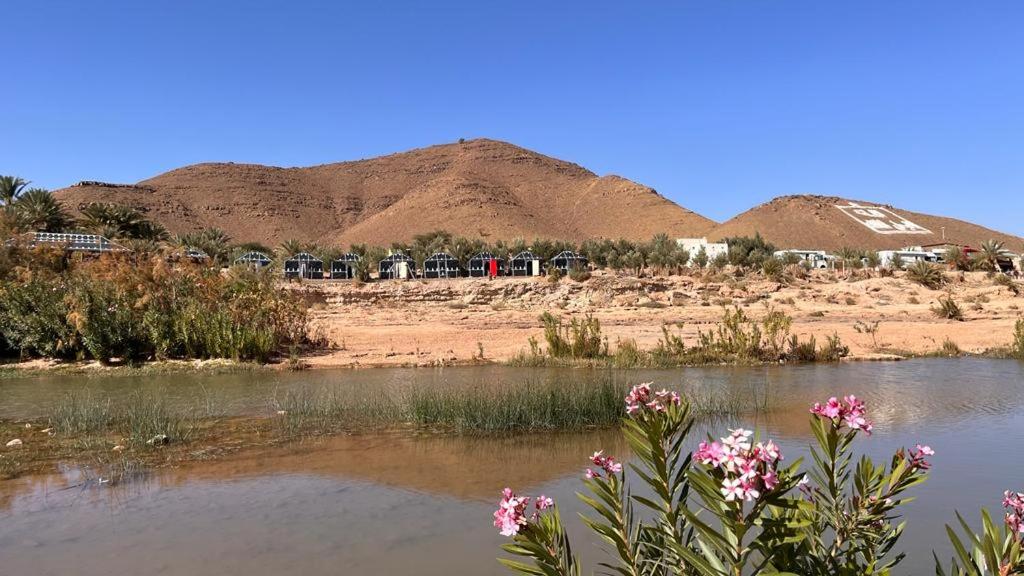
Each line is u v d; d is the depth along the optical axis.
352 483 7.62
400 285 45.06
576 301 40.81
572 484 7.46
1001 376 16.91
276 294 24.66
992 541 2.69
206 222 175.62
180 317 21.89
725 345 21.64
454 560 5.32
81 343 21.36
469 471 8.11
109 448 9.48
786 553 2.74
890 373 17.72
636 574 3.12
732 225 149.75
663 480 3.01
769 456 2.42
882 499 3.07
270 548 5.61
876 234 143.50
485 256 63.12
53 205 54.09
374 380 17.19
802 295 42.44
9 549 5.65
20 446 9.61
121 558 5.44
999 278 49.03
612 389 12.00
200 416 12.07
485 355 22.34
